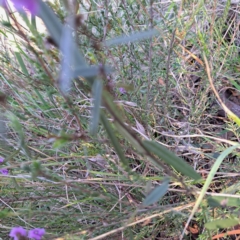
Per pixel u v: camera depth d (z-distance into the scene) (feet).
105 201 0.96
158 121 1.16
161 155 0.58
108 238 0.89
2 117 0.81
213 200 0.76
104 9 0.99
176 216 0.92
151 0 0.84
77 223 0.92
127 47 1.04
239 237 0.94
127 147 0.92
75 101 0.99
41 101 1.06
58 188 0.95
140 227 0.99
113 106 0.51
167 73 1.01
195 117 1.13
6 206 0.95
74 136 0.60
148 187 0.60
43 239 0.70
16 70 1.04
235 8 1.38
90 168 1.03
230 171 1.07
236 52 1.27
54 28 0.41
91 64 0.81
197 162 1.11
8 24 0.67
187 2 1.09
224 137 1.20
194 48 1.26
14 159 1.02
